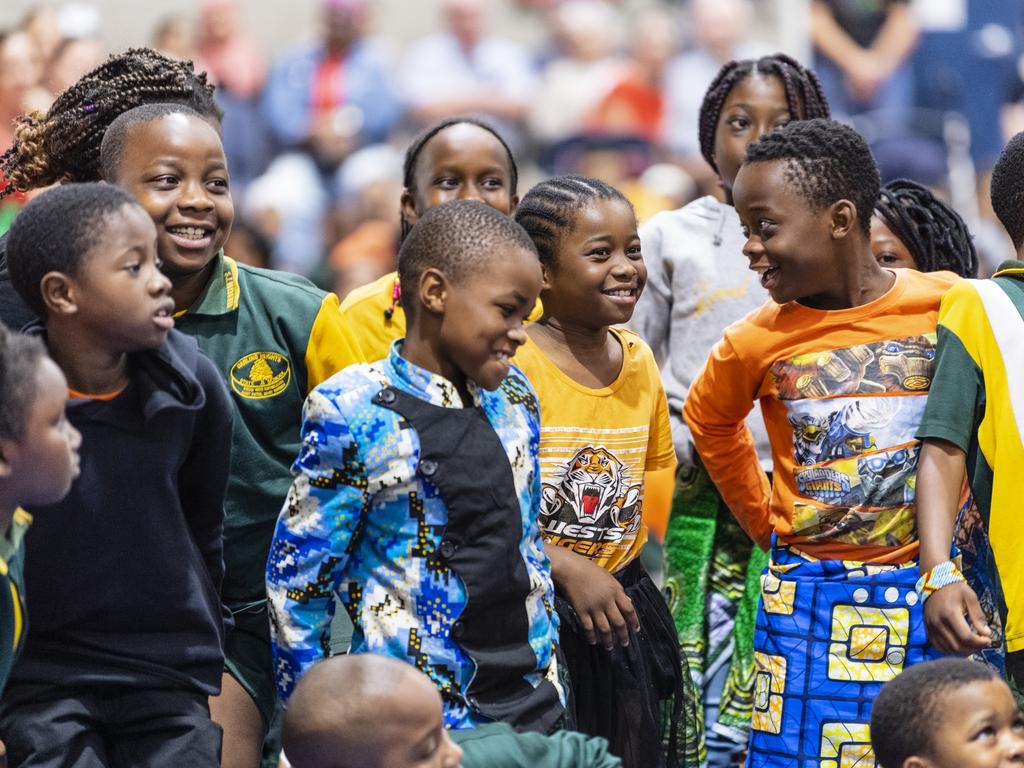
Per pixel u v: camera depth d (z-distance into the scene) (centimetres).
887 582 723
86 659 621
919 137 2106
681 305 955
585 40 2150
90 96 786
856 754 721
